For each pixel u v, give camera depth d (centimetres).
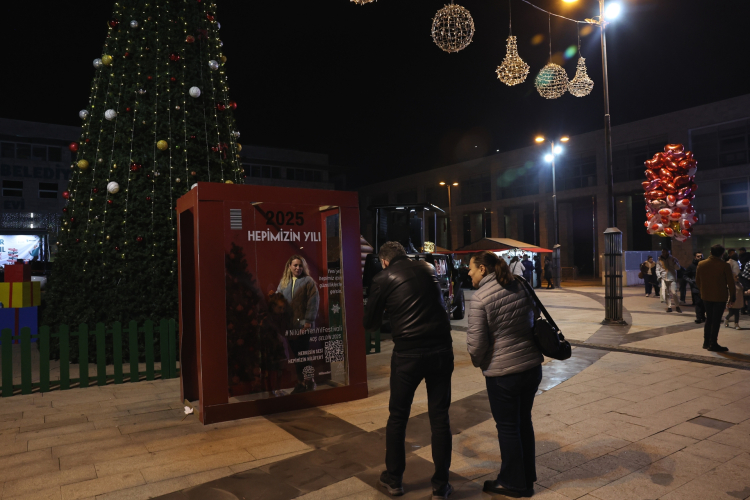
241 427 448
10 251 3722
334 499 306
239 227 485
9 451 391
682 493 310
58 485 329
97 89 788
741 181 3084
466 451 385
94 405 525
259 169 5162
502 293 302
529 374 299
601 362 707
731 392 545
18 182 3800
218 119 824
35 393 577
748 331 979
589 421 452
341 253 539
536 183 4391
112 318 718
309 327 518
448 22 641
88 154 774
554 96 939
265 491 318
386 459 316
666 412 475
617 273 1083
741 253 1529
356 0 541
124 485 329
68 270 748
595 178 3941
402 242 1084
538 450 383
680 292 1616
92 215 747
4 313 887
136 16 780
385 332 1059
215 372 464
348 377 534
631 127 3625
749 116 3036
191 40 782
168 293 740
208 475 344
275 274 502
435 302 318
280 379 499
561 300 1788
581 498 304
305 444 402
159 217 748
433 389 317
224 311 471
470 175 4991
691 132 3322
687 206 938
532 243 5194
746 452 375
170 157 765
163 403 532
